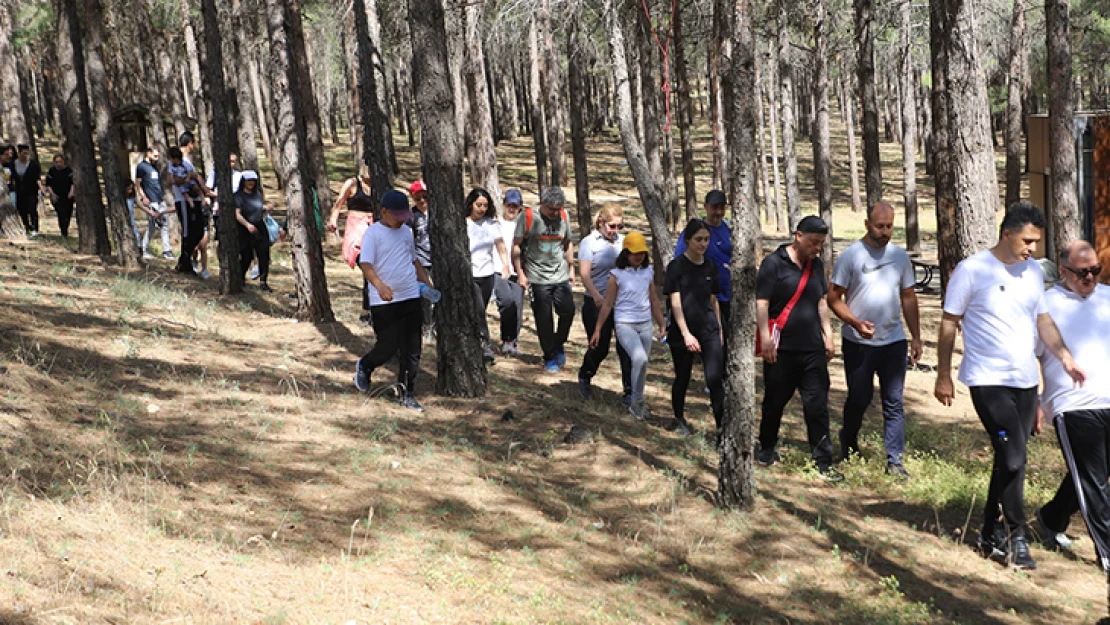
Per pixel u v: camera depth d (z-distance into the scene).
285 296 12.81
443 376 8.17
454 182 8.06
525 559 5.04
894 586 5.12
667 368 10.95
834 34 27.09
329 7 27.84
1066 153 11.12
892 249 7.06
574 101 23.77
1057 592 5.36
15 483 4.64
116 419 6.05
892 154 62.97
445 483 6.03
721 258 8.38
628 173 50.50
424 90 7.91
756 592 5.05
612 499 6.20
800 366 7.03
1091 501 5.41
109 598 3.75
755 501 6.28
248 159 25.22
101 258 14.30
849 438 7.46
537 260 9.67
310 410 7.12
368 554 4.79
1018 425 5.59
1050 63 11.00
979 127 10.10
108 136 13.64
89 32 13.44
